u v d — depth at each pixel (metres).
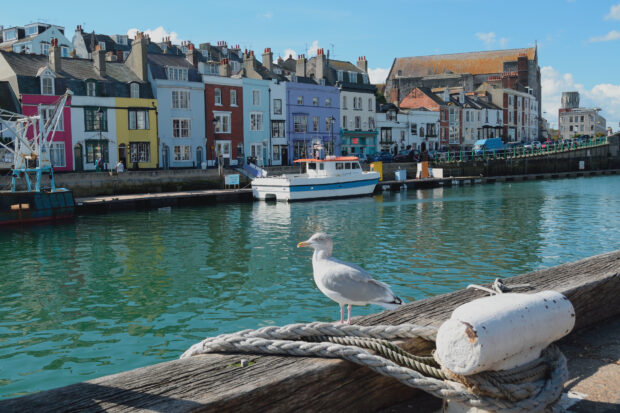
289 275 14.89
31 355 9.14
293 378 2.27
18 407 1.95
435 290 12.91
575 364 3.25
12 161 37.31
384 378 2.70
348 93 63.53
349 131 62.72
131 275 15.20
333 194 39.47
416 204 35.31
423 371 2.47
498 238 20.78
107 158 43.94
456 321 2.25
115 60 52.62
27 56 43.19
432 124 74.50
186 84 48.38
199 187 41.59
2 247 20.16
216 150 51.19
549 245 19.08
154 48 63.97
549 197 39.19
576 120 136.38
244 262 16.80
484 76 102.81
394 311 3.18
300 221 27.08
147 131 45.94
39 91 40.72
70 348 9.47
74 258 17.84
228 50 71.94
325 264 3.99
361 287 3.87
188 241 21.03
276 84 55.97
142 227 25.19
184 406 1.97
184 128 48.94
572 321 2.54
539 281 3.76
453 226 24.41
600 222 25.09
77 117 42.31
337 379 2.46
